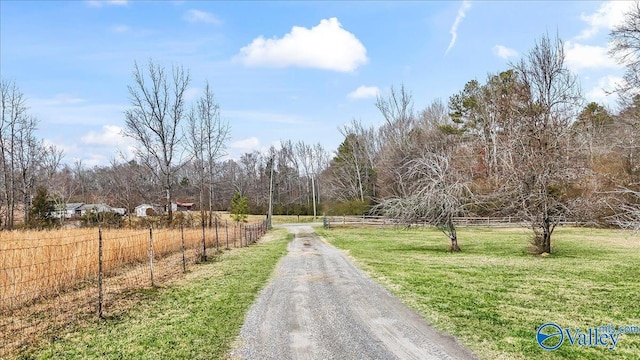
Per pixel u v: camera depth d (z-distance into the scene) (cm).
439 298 1000
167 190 4012
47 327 764
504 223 4075
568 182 1942
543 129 1928
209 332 734
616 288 1130
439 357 611
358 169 6431
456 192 2145
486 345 662
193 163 6353
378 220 4566
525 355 619
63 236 1708
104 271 1326
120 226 3419
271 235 3697
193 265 1571
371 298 1002
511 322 789
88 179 8488
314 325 777
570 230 3478
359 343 673
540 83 1973
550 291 1084
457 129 5175
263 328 760
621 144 2128
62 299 983
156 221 3672
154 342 683
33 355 626
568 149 1900
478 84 5194
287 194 9150
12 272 995
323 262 1702
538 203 1939
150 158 4838
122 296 1017
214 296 1025
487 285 1169
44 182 5391
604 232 3284
